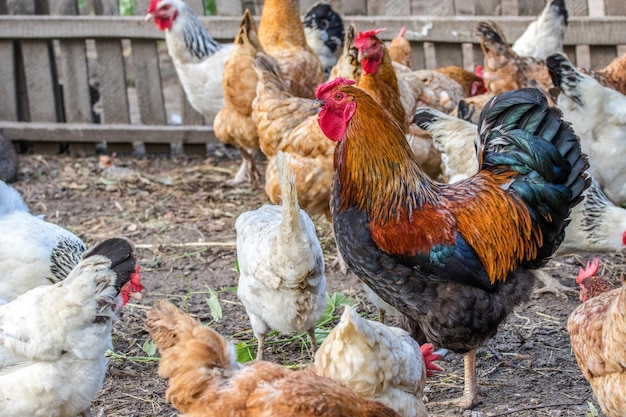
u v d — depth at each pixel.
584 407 3.69
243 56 4.69
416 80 4.70
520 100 3.72
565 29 4.98
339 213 3.67
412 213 3.61
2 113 5.43
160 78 5.35
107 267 3.45
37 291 3.46
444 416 3.67
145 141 5.38
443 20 5.11
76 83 5.38
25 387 3.44
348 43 4.58
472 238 3.62
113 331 4.06
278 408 3.25
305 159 4.23
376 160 3.62
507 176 3.70
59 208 4.89
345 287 4.27
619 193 4.44
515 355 3.90
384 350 3.38
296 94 4.80
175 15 5.04
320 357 3.42
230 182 5.07
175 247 4.56
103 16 5.28
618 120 4.32
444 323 3.61
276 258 3.65
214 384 3.32
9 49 5.35
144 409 3.74
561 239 3.73
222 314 4.14
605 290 3.69
